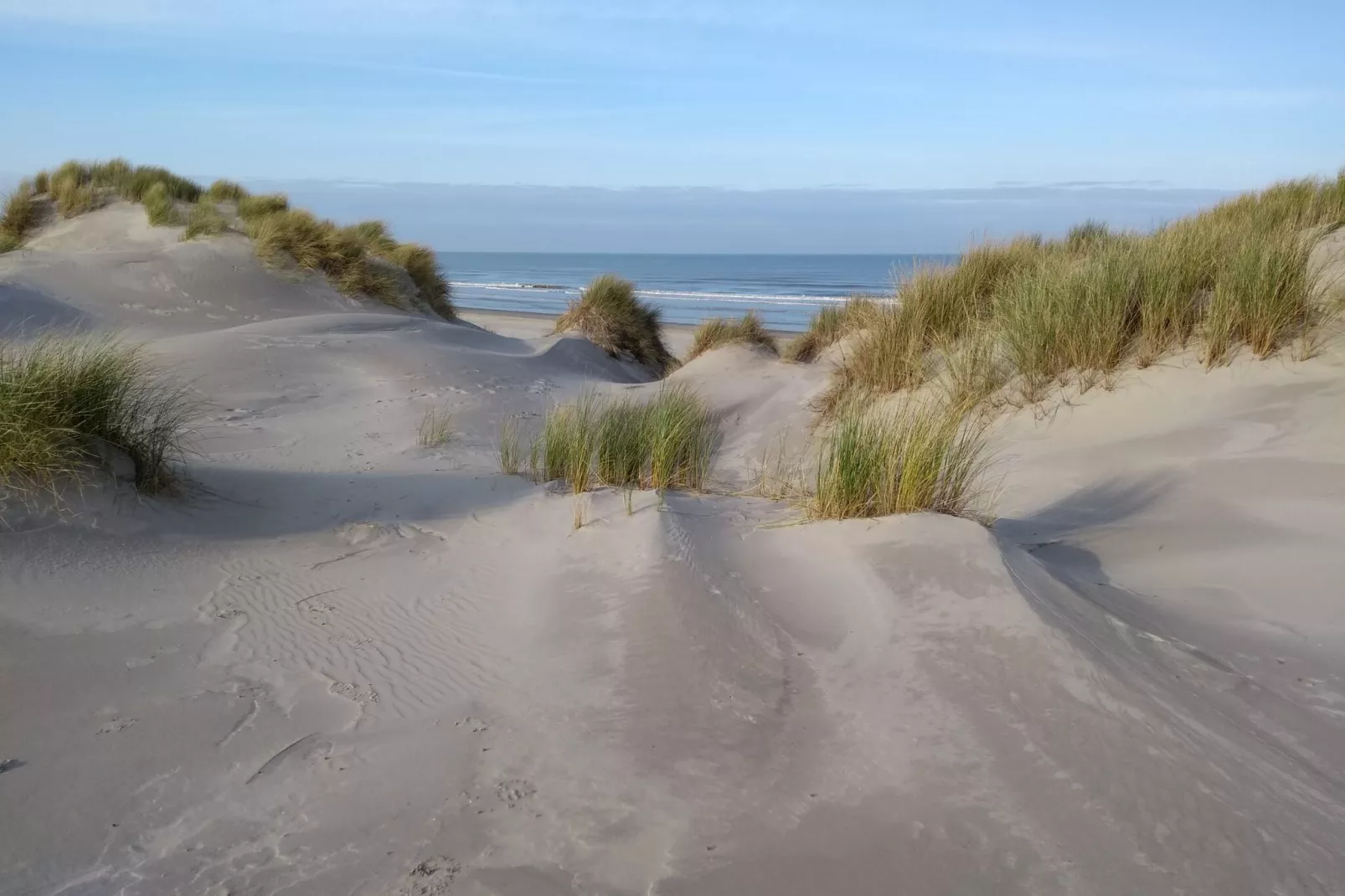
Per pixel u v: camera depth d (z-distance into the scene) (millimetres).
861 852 2199
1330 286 6680
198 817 2465
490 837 2355
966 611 3346
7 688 3094
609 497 5508
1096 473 5512
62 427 4641
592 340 15938
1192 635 3479
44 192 20688
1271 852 2135
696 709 2932
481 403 10039
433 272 19828
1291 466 4922
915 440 4672
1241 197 11523
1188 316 6848
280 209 19828
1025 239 10562
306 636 3725
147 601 3951
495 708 3092
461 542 5059
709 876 2143
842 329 11672
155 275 15070
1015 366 7461
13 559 4008
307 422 8695
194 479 5551
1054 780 2422
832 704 2918
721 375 11398
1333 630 3445
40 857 2285
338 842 2357
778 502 5520
